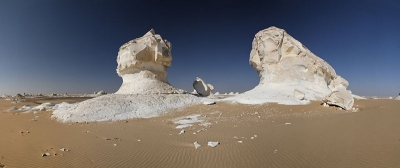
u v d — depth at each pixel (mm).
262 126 11344
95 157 7246
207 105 19625
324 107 17125
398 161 5809
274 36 24000
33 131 11578
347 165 5859
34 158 7156
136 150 7922
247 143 8219
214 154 7191
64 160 6992
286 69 23375
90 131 11547
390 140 7430
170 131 11227
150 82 22844
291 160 6406
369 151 6633
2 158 7172
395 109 14984
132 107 17547
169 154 7387
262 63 24672
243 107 18047
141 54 22594
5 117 17109
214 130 10922
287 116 14242
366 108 17016
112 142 9094
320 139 8164
